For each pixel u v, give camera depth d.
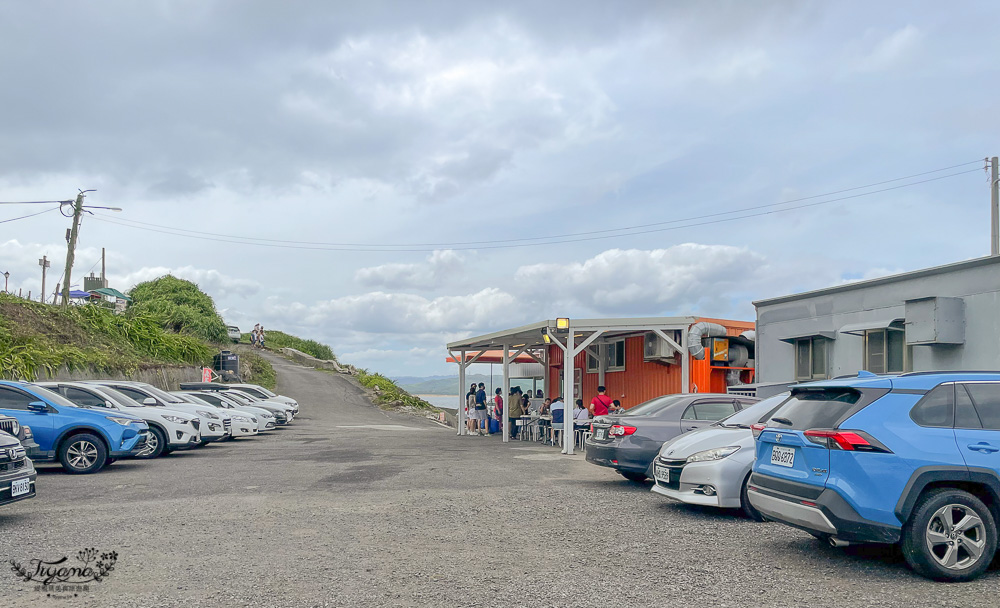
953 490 5.54
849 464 5.49
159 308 45.94
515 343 23.42
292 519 8.00
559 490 10.45
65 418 12.34
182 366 33.94
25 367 19.84
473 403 25.80
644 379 20.50
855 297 12.56
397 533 7.26
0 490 7.41
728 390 14.36
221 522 7.81
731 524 7.87
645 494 10.09
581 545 6.76
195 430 15.79
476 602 4.93
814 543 6.89
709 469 8.09
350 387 45.75
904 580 5.52
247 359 44.22
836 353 12.96
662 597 5.07
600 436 11.12
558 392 26.22
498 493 10.08
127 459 14.88
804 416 6.03
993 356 10.03
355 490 10.30
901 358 11.62
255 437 22.12
